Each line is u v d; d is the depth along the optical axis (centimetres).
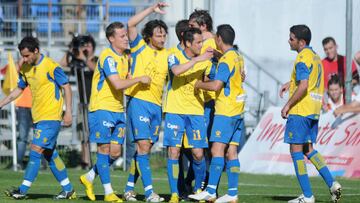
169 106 2608
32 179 2636
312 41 4706
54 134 2612
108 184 2589
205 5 4103
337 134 3922
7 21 5759
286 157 4066
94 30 6103
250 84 4841
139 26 5222
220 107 2533
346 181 3644
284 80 4847
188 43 2561
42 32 5981
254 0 4884
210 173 2552
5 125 4712
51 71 2583
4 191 2927
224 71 2503
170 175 2598
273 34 4866
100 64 2552
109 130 2564
